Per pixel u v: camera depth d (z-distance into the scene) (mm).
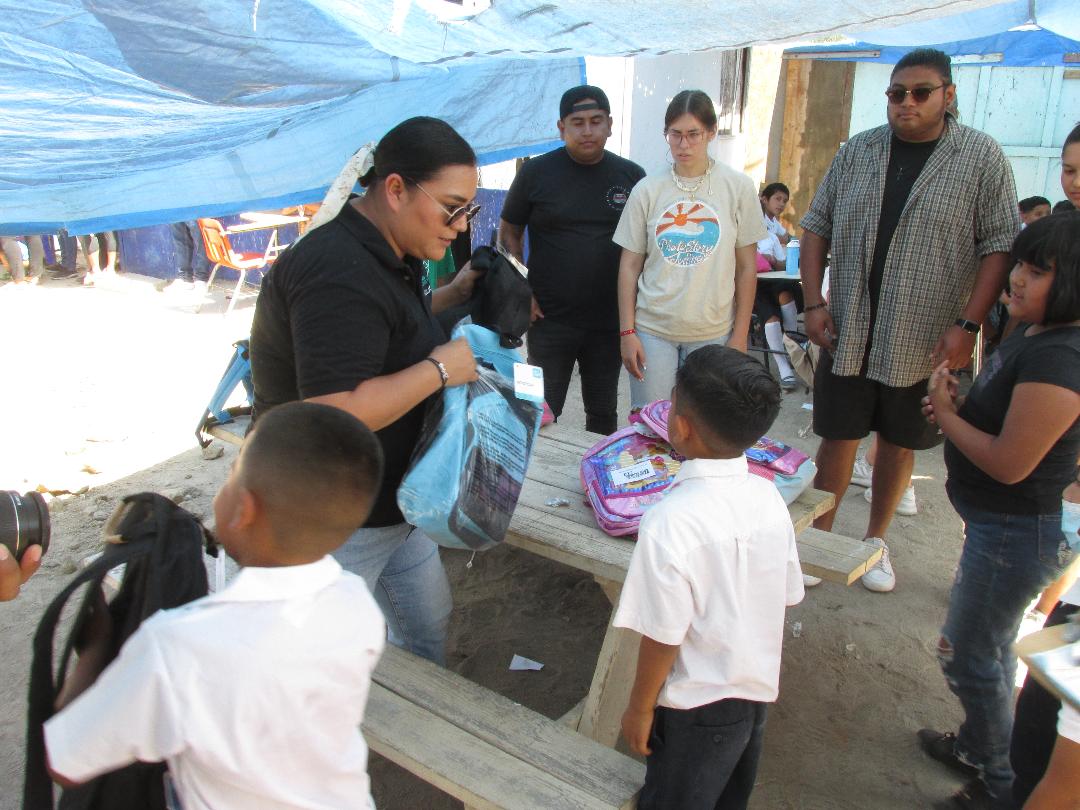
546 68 4508
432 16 2986
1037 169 10125
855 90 10422
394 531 2311
